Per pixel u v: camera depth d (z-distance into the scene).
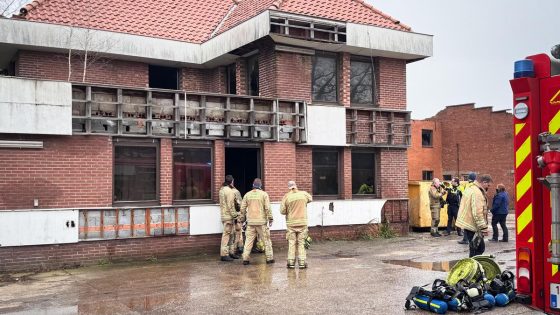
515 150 5.73
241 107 15.10
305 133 15.91
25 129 12.02
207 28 18.84
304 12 16.67
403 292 9.24
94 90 13.09
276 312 8.02
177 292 9.58
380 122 17.58
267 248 12.62
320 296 9.00
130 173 13.57
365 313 7.85
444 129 36.53
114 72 17.05
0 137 12.01
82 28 15.72
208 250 14.34
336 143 16.53
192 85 18.59
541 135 5.35
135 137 13.52
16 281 11.02
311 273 11.21
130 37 16.50
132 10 18.20
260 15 15.09
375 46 16.72
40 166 12.40
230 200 13.16
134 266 12.61
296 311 8.04
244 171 18.31
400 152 18.12
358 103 17.64
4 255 11.90
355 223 16.80
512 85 5.73
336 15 17.19
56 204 12.53
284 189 15.58
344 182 16.91
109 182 13.16
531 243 5.61
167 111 14.04
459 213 10.52
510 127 32.50
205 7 19.84
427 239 16.98
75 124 12.80
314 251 14.50
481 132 34.16
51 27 15.29
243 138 14.97
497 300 7.92
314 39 15.52
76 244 12.67
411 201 19.20
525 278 5.65
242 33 15.84
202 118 14.38
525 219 5.65
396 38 17.17
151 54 16.86
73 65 16.38
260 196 12.57
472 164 34.62
